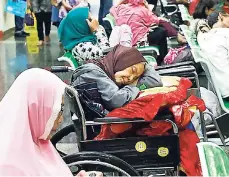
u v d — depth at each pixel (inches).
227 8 274.8
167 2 436.8
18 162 104.0
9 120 106.3
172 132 144.2
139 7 302.8
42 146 116.0
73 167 131.6
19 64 392.8
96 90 149.3
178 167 142.7
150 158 140.5
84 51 212.7
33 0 503.5
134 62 155.8
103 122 138.1
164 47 308.0
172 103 140.8
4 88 311.9
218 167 123.3
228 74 188.7
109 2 422.6
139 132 144.0
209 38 197.6
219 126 196.5
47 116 110.7
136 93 147.8
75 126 147.0
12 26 601.0
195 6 336.2
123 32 268.2
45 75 112.1
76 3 453.4
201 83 283.0
